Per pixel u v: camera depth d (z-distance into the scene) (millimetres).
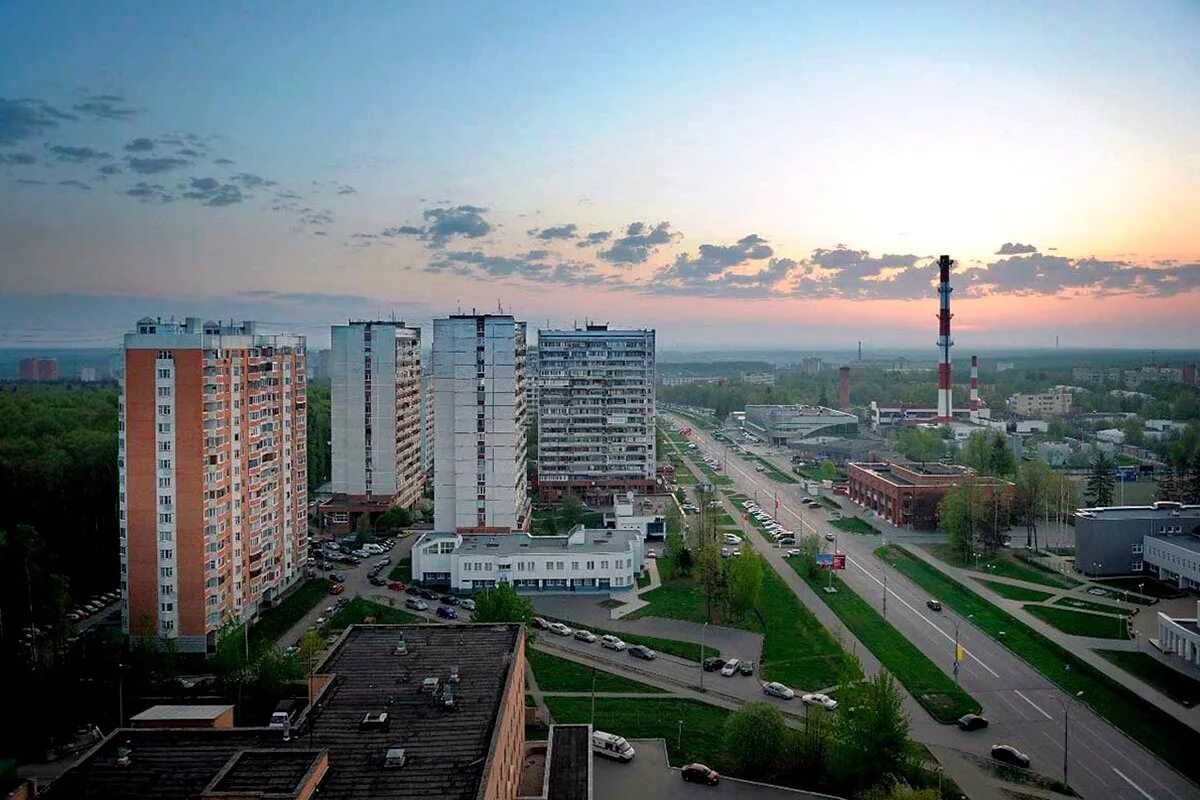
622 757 106938
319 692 87062
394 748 74562
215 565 147625
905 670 136500
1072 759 107500
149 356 142750
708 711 123062
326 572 196500
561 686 132000
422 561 189500
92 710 117062
